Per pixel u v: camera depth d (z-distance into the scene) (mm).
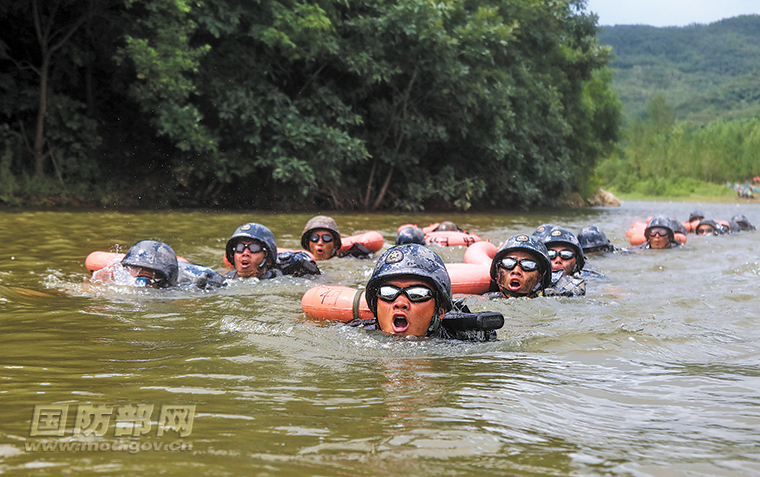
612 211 27016
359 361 3176
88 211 13750
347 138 18844
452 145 24484
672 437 2068
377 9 19797
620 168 85125
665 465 1819
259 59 19000
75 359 3025
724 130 84125
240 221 12836
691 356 3424
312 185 18688
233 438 1930
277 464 1719
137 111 19031
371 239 8805
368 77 19734
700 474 1758
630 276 7105
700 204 46688
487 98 22125
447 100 22078
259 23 18125
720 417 2299
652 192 75938
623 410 2375
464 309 4211
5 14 16609
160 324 4027
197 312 4512
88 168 17266
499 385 2707
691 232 13656
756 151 79250
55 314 4219
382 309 3799
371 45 19766
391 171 21797
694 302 5355
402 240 8539
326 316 4316
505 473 1719
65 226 10188
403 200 21469
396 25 19547
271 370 2916
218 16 17281
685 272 7453
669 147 83312
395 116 21719
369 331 3924
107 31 17594
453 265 5980
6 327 3762
